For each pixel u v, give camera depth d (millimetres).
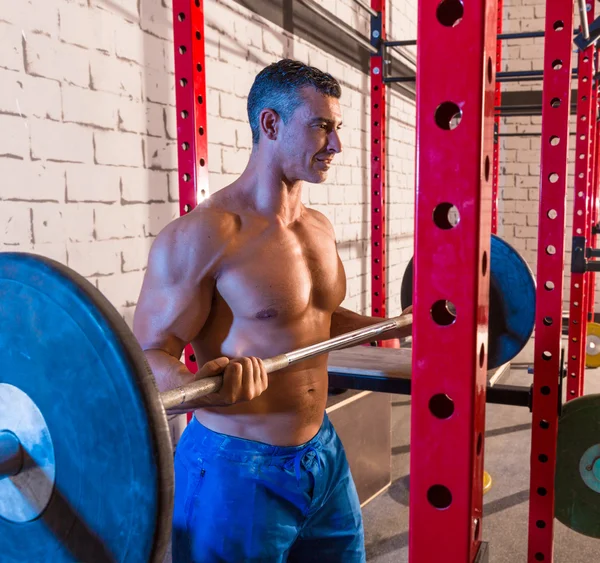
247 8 2742
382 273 3803
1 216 1671
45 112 1784
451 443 719
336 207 3820
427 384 725
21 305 689
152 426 593
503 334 2008
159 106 2244
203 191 1916
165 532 612
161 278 1140
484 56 657
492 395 1864
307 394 1247
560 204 1714
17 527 741
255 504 1167
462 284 696
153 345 1139
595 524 1873
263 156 1230
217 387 931
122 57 2059
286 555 1256
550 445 1798
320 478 1240
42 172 1787
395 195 4879
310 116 1165
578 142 3139
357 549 1376
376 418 2531
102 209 2012
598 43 3771
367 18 4172
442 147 686
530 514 1844
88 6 1911
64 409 664
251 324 1187
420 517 742
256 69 2842
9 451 702
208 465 1189
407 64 4863
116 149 2055
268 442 1204
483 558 753
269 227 1217
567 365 3303
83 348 631
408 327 1640
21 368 703
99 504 646
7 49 1657
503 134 5254
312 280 1278
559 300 1739
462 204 685
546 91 1701
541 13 5840
